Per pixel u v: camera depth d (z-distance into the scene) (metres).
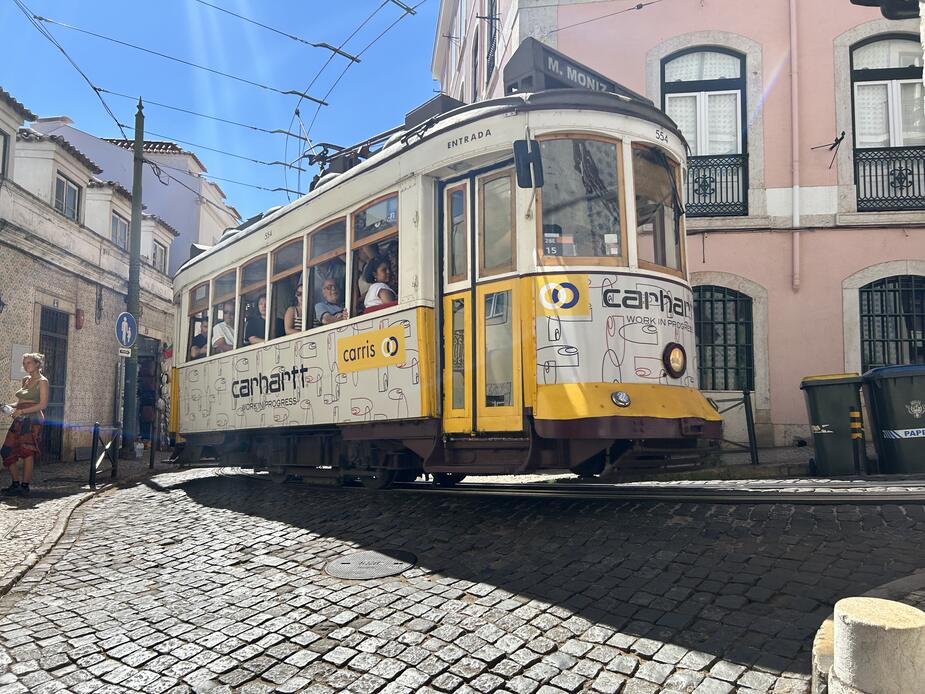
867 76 12.27
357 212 7.14
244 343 9.11
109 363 17.23
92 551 5.92
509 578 4.27
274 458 8.94
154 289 20.02
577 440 5.34
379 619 3.81
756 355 11.88
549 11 12.91
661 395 5.62
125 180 26.11
